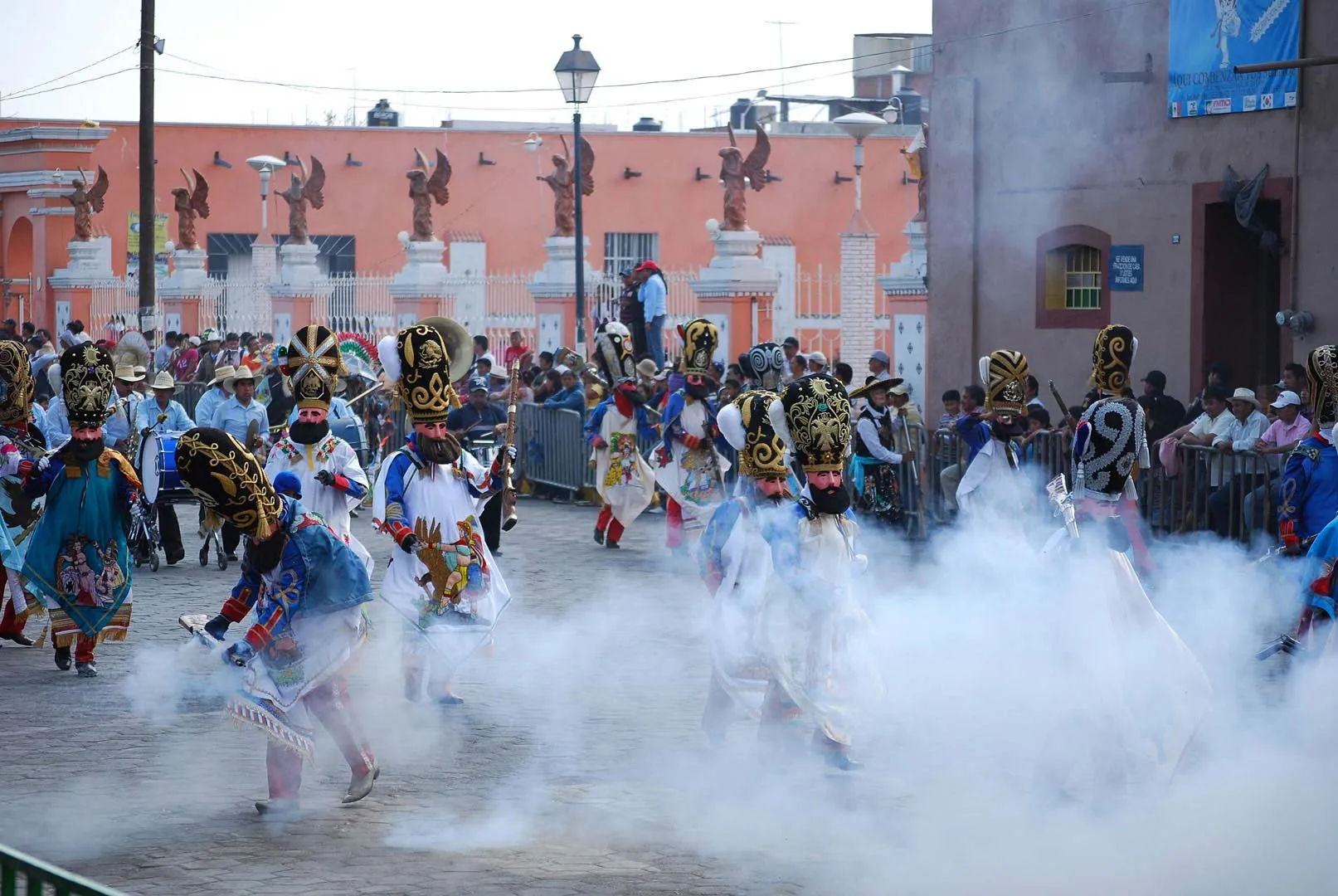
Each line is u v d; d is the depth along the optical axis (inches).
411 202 1784.0
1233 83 665.6
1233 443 563.8
